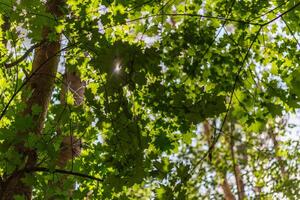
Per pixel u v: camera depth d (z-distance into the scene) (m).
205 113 3.00
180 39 3.72
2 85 3.97
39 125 3.39
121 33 3.76
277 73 4.26
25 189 3.08
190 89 3.80
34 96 3.51
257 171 11.34
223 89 4.05
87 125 3.29
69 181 3.20
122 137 2.92
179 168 3.04
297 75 3.80
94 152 3.68
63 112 3.12
